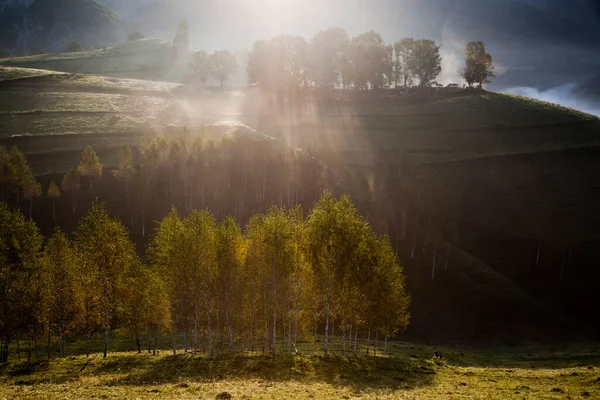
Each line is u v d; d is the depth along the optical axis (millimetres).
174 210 56938
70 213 115562
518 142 162750
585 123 170625
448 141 168250
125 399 28031
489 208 133000
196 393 30375
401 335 97250
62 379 39562
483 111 187125
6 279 50625
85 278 54969
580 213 128750
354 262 53344
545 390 37688
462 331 98250
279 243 53938
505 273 114750
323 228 53781
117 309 58344
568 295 108562
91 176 126312
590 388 38031
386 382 40969
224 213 121188
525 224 126938
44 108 180000
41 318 52906
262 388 33219
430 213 128250
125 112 184125
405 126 182750
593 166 145875
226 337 75688
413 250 116500
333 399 29750
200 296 54562
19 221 55000
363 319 59938
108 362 48250
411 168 151750
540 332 98375
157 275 56969
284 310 58969
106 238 55062
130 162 124250
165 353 60312
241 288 55781
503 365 71125
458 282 109062
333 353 56312
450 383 42094
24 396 27969
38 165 134750
